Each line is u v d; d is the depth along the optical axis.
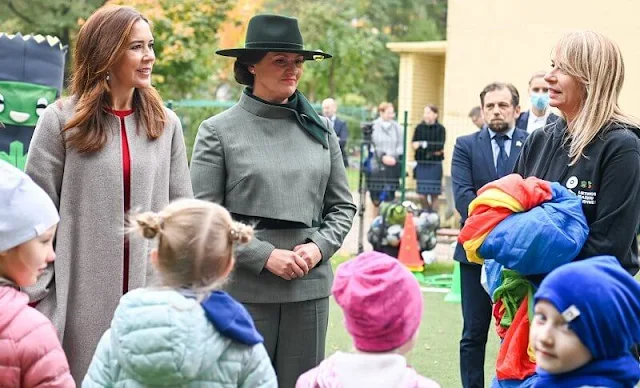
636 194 4.23
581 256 4.24
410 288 3.25
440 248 14.20
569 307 3.05
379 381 3.18
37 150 4.40
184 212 3.32
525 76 17.91
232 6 23.77
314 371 3.34
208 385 3.19
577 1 17.20
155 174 4.59
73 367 4.41
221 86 29.62
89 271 4.41
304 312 5.00
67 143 4.43
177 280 3.27
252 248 4.81
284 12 36.09
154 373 3.10
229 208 4.93
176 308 3.12
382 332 3.21
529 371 4.28
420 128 16.56
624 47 16.67
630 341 3.14
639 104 16.53
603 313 3.04
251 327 3.27
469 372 6.06
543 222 4.15
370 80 42.22
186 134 19.84
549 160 4.53
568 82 4.39
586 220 4.29
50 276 4.41
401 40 44.97
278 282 4.90
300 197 4.93
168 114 4.73
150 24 4.68
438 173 16.45
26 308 3.36
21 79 7.55
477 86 18.47
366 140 14.22
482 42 18.41
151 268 4.52
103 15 4.51
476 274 6.01
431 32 44.94
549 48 17.62
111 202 4.43
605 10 16.86
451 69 18.77
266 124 5.00
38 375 3.30
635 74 16.58
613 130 4.29
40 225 3.56
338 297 3.28
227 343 3.22
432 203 16.61
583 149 4.32
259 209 4.88
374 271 3.23
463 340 6.11
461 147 6.65
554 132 4.58
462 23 18.58
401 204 12.12
